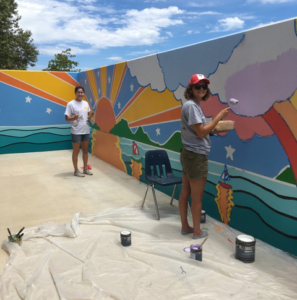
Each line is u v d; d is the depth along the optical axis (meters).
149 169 4.15
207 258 2.99
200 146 3.17
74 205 4.64
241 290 2.48
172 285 2.56
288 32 2.83
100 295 2.44
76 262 2.98
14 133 8.55
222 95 3.68
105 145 7.41
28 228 3.79
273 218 3.18
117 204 4.66
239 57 3.37
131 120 5.95
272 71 3.02
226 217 3.81
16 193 5.21
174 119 4.61
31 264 2.95
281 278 2.67
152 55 4.96
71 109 5.98
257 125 3.26
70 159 7.85
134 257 3.03
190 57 4.11
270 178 3.17
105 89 7.06
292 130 2.90
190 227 3.60
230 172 3.68
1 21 22.25
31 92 8.56
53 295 2.48
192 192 3.32
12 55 23.23
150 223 3.86
